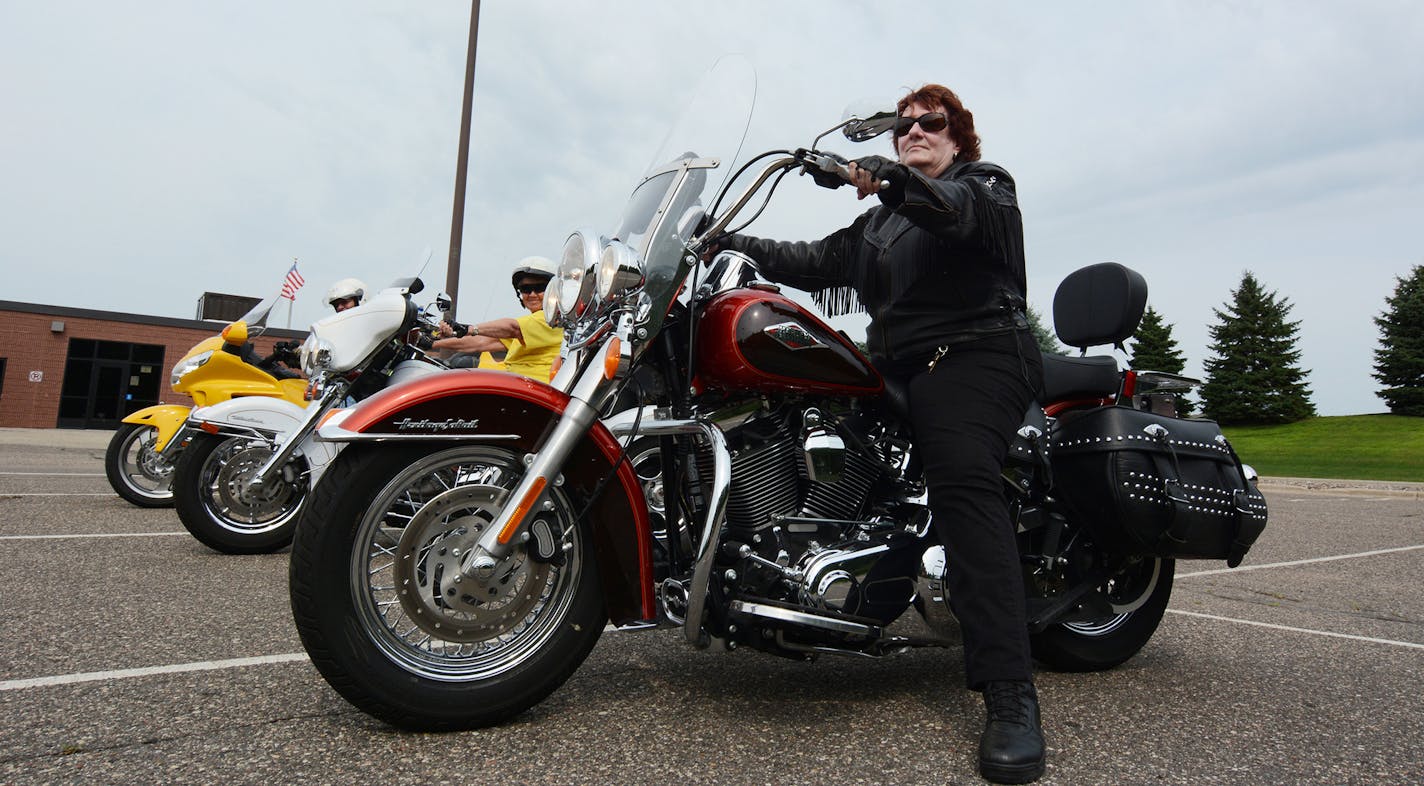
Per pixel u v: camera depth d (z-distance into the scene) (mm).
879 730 2170
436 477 2309
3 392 23828
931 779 1874
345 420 1961
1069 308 2988
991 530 2166
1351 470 21969
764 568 2230
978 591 2123
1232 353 48062
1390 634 3525
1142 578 2980
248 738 1945
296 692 2264
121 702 2158
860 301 2609
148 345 25500
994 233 2182
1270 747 2148
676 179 2357
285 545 4469
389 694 1936
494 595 2074
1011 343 2309
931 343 2320
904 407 2418
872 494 2492
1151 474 2617
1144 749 2115
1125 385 2939
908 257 2365
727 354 2215
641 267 2131
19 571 3752
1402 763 2059
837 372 2314
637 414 2289
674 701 2336
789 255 2768
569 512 2191
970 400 2254
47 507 5891
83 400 24719
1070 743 2150
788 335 2234
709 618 2178
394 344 4340
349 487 1934
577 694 2373
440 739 1987
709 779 1822
